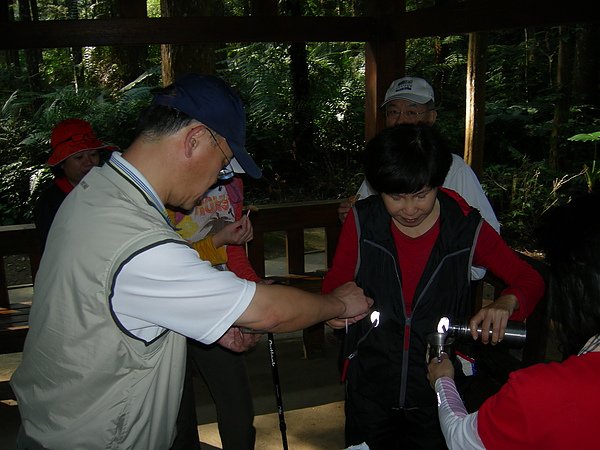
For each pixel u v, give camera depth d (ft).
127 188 4.06
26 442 4.36
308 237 24.44
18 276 21.71
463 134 31.01
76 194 4.15
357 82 33.32
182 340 4.39
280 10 31.42
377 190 5.20
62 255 3.95
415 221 5.34
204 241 6.79
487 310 5.09
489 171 26.76
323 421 9.94
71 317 3.93
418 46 36.42
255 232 11.01
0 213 27.45
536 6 8.30
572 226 3.25
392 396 5.99
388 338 5.84
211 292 3.89
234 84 32.48
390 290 5.73
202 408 9.98
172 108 4.05
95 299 3.86
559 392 3.06
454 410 4.04
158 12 47.32
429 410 5.98
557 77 30.27
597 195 3.32
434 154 4.95
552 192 24.32
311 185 30.27
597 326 3.23
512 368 8.91
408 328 5.76
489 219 7.30
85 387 4.04
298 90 30.78
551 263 3.39
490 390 9.19
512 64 33.78
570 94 28.81
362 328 5.91
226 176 4.92
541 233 3.46
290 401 10.33
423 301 5.66
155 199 4.14
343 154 32.12
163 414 4.43
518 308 5.36
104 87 38.11
